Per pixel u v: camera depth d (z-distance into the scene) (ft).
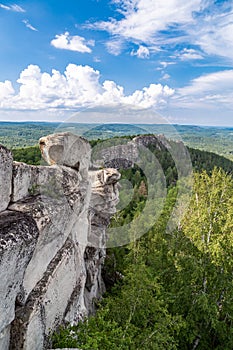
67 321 27.73
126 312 36.50
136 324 36.27
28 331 19.33
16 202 20.90
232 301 46.52
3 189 19.03
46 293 22.61
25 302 20.48
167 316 36.37
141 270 39.42
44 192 24.18
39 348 21.54
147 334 33.68
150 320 37.86
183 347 47.29
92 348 22.31
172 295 48.08
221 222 51.60
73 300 30.42
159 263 54.29
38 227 19.72
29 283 20.89
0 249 14.42
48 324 23.50
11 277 16.21
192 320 46.09
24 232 17.03
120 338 26.89
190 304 47.57
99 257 49.80
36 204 21.17
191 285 48.06
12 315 17.80
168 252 53.47
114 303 38.83
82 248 35.70
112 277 62.03
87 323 27.86
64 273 27.14
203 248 49.16
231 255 47.67
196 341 47.93
